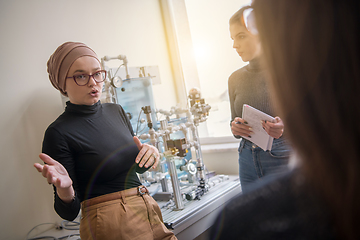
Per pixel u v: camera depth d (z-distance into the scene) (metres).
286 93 0.22
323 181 0.21
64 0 2.18
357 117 0.19
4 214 1.77
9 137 1.82
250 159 1.65
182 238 1.65
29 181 1.89
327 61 0.20
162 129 1.86
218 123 2.89
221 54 2.76
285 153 1.50
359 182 0.20
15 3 1.91
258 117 1.47
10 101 1.84
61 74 1.29
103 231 1.15
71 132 1.22
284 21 0.21
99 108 1.39
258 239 0.25
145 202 1.28
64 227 1.90
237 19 1.53
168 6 2.94
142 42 2.76
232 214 0.28
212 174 2.50
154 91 2.83
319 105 0.20
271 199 0.26
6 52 1.85
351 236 0.21
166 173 1.97
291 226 0.24
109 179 1.26
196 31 2.86
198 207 1.78
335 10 0.20
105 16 2.46
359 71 0.19
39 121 1.96
